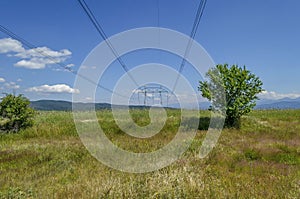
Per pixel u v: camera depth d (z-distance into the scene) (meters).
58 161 10.64
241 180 7.75
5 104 19.89
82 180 7.64
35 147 14.06
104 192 5.98
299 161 10.65
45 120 24.02
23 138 18.86
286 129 19.83
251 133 18.48
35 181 7.95
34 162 10.81
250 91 20.42
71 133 19.62
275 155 11.46
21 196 6.32
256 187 7.01
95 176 8.05
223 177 8.01
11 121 19.91
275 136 17.09
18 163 10.72
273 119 24.27
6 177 8.47
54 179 8.14
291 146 13.25
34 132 19.67
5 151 13.00
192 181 6.60
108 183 6.56
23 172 9.27
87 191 6.27
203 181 6.99
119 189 6.11
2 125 19.95
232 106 20.31
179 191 5.91
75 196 6.12
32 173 9.00
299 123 22.38
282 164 10.08
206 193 6.00
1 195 6.31
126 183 6.66
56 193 6.45
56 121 23.42
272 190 6.73
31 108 20.97
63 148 13.57
